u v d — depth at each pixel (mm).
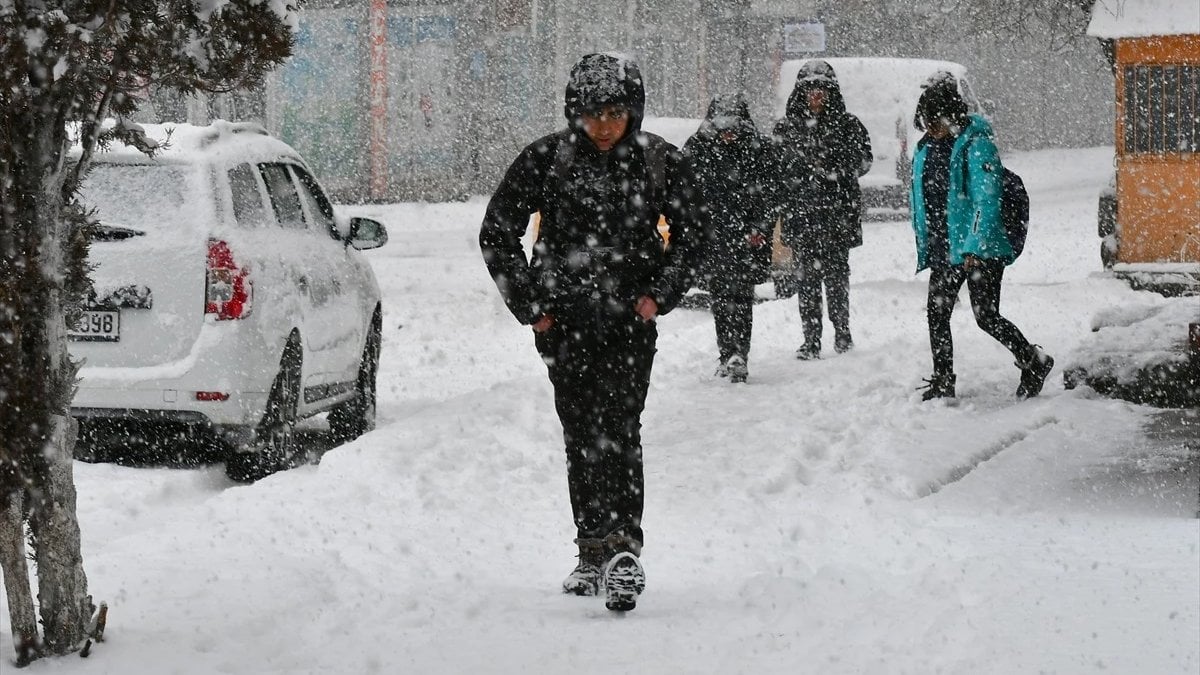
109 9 6770
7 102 6824
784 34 60906
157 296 12688
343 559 9555
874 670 6840
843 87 41906
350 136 48344
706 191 17281
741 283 17234
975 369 17234
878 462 12375
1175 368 15273
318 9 47406
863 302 24219
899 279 29594
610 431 8711
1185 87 24594
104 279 12680
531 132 51688
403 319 24438
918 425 14023
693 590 8727
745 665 7016
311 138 47812
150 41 6957
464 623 7977
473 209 46469
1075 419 14508
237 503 11094
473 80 50094
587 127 8578
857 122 19141
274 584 8680
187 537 10016
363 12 47969
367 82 48281
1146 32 24547
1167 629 7465
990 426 13984
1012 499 11344
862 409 14984
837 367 18109
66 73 6824
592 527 8750
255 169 13883
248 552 9562
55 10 6730
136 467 13445
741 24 60500
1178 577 8602
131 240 12797
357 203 48438
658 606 8336
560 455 12891
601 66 8562
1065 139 69250
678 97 58781
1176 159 24703
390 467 12125
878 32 60781
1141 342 16031
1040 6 32656
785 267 24672
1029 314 22172
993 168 14961
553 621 7988
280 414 13180
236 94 7773
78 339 12680
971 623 7566
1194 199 24688
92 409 12609
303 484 11703
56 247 7074
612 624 7902
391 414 16797
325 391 14320
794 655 7176
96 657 7145
